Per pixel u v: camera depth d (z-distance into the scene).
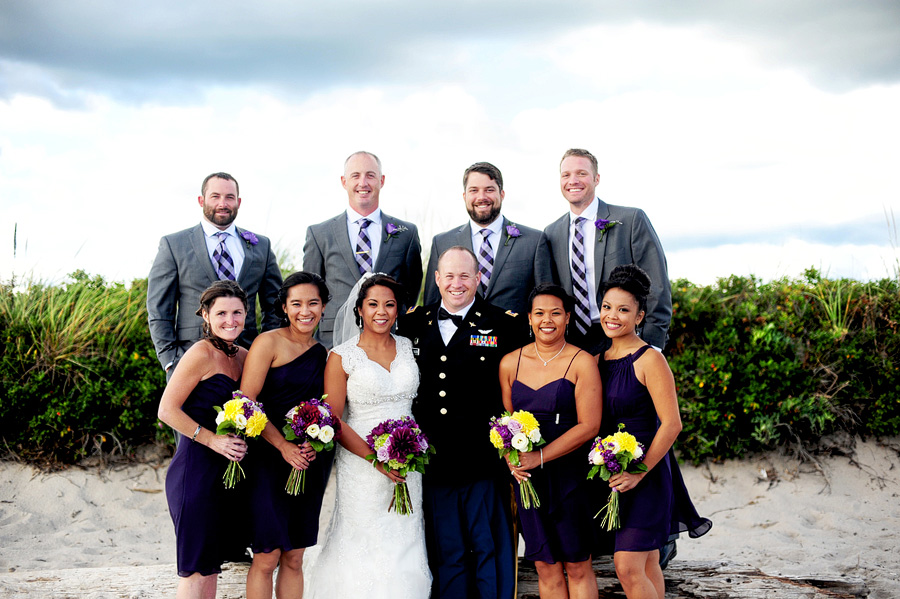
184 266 5.48
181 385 4.03
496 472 4.43
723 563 4.82
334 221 5.77
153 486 7.02
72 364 7.15
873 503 6.60
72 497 6.80
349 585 4.15
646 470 3.88
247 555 4.92
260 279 5.73
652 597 3.95
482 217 5.41
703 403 7.06
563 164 5.39
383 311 4.33
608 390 4.12
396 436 4.02
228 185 5.56
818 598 4.53
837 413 6.97
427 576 4.27
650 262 5.18
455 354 4.46
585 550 4.06
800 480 6.89
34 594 4.49
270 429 4.06
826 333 7.17
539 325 4.16
